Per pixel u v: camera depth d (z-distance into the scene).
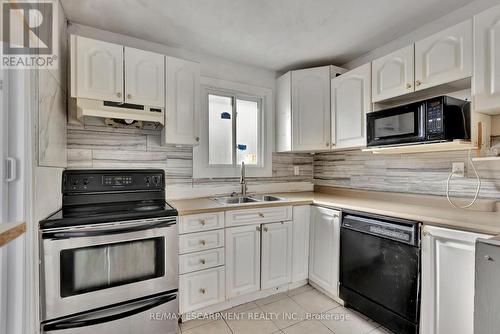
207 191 2.39
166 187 2.19
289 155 2.86
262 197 2.47
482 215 1.45
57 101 1.50
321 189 2.83
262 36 2.03
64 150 1.71
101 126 1.94
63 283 1.28
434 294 1.35
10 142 1.02
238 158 2.62
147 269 1.52
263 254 2.00
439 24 1.79
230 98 2.56
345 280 1.87
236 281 1.89
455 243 1.27
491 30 1.30
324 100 2.32
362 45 2.18
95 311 1.37
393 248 1.54
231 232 1.87
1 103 0.99
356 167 2.46
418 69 1.64
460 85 1.58
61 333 1.27
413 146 1.58
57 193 1.53
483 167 1.61
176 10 1.69
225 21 1.82
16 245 1.03
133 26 1.89
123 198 1.82
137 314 1.47
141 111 1.77
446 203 1.76
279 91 2.66
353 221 1.81
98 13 1.72
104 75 1.65
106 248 1.40
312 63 2.55
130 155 2.04
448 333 1.29
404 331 1.47
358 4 1.62
